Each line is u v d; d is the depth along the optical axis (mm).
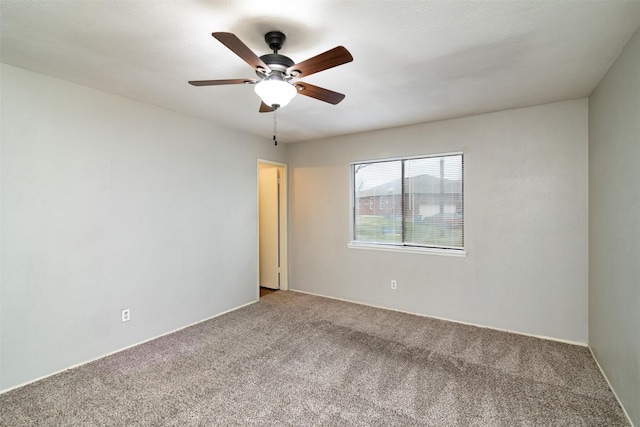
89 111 2740
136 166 3086
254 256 4461
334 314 3959
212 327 3541
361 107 3227
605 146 2434
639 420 1819
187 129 3547
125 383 2412
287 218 5137
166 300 3359
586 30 1828
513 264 3338
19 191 2367
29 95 2406
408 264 4000
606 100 2412
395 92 2812
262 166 4969
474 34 1871
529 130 3230
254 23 1766
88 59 2217
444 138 3703
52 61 2250
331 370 2604
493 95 2898
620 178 2115
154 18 1717
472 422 1973
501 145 3371
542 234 3191
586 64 2271
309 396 2248
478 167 3506
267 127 4086
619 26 1787
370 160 4273
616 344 2197
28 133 2404
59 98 2561
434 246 3871
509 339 3182
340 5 1593
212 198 3854
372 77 2488
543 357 2795
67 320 2621
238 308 4191
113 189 2910
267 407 2125
